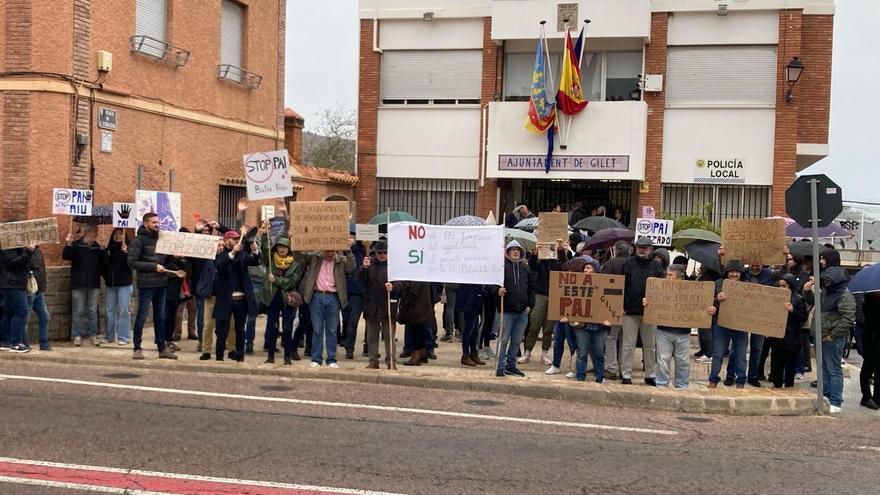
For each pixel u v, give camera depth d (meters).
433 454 7.27
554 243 12.77
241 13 18.36
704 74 21.23
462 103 22.75
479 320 12.48
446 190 23.00
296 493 6.05
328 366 11.57
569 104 20.86
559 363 11.94
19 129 13.09
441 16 22.44
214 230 13.95
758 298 10.80
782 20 20.61
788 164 20.66
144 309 11.64
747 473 7.04
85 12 13.66
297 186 19.83
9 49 13.09
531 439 8.03
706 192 21.48
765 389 11.23
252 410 8.80
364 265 11.59
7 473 6.32
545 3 21.38
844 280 10.79
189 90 16.41
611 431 8.63
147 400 9.07
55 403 8.71
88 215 12.70
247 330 12.96
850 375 13.81
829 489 6.62
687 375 11.02
